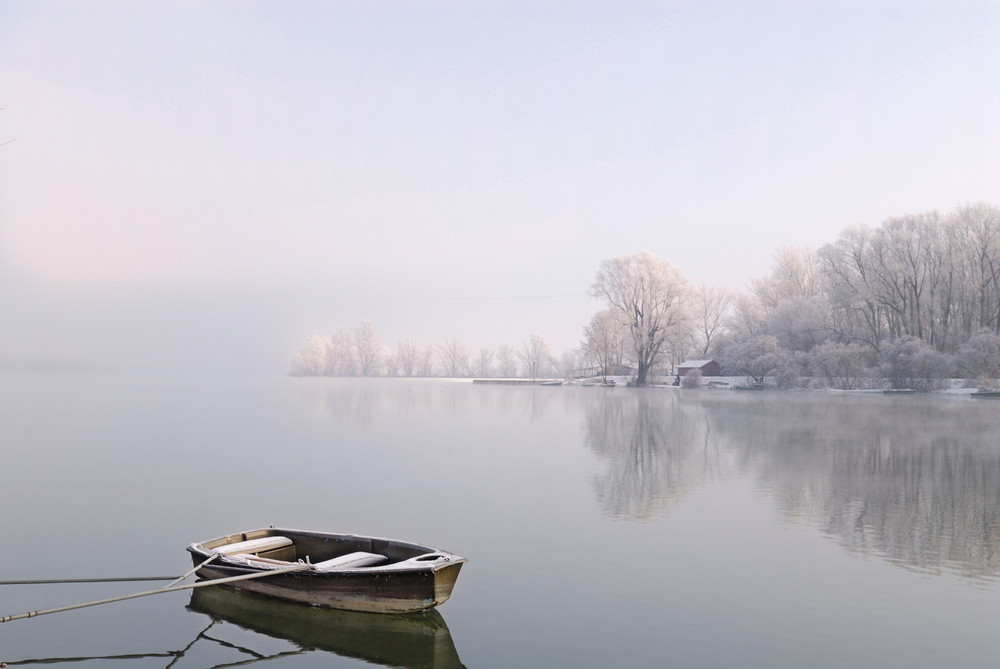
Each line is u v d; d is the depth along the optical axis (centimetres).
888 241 10438
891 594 1272
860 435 3903
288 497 2153
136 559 1529
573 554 1527
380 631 1123
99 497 2156
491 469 2698
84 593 1315
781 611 1191
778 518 1867
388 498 2139
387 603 1166
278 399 8069
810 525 1788
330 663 1020
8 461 2891
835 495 2177
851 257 10819
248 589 1264
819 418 5109
